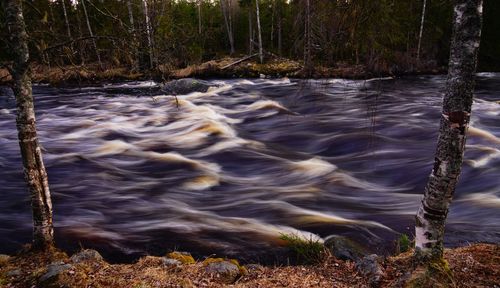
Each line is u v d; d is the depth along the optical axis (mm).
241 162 12727
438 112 18234
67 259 6109
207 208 9094
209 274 5574
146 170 11961
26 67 5590
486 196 9320
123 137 15922
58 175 11344
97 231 7867
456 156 4359
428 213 4621
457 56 4176
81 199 9633
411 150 13141
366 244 7219
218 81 30781
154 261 6039
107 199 9641
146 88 27812
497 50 40719
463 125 4270
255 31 55656
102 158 13062
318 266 5918
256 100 23062
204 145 14516
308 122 17672
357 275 5387
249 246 7207
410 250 6176
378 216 8430
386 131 15656
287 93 24719
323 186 10398
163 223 8227
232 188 10461
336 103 20875
